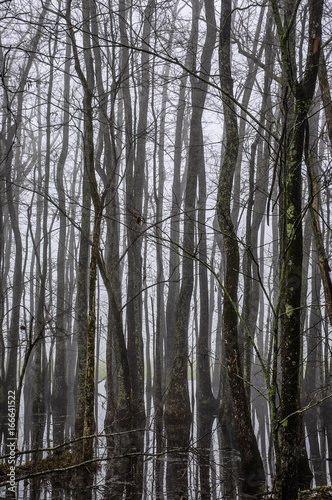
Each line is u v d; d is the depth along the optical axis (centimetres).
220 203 803
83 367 951
